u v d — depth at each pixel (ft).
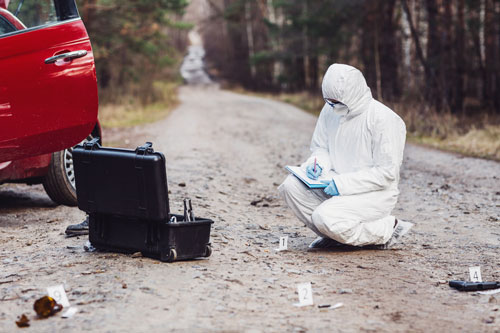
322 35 121.19
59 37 17.40
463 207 25.91
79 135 17.79
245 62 220.64
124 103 110.11
